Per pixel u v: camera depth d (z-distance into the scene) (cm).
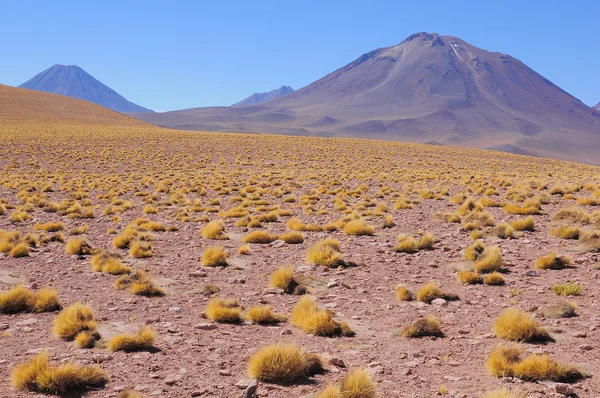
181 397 618
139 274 1222
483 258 1327
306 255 1513
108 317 950
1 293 1017
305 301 969
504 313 870
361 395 606
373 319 952
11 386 650
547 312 952
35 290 1145
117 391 634
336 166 5425
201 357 755
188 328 895
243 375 692
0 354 757
